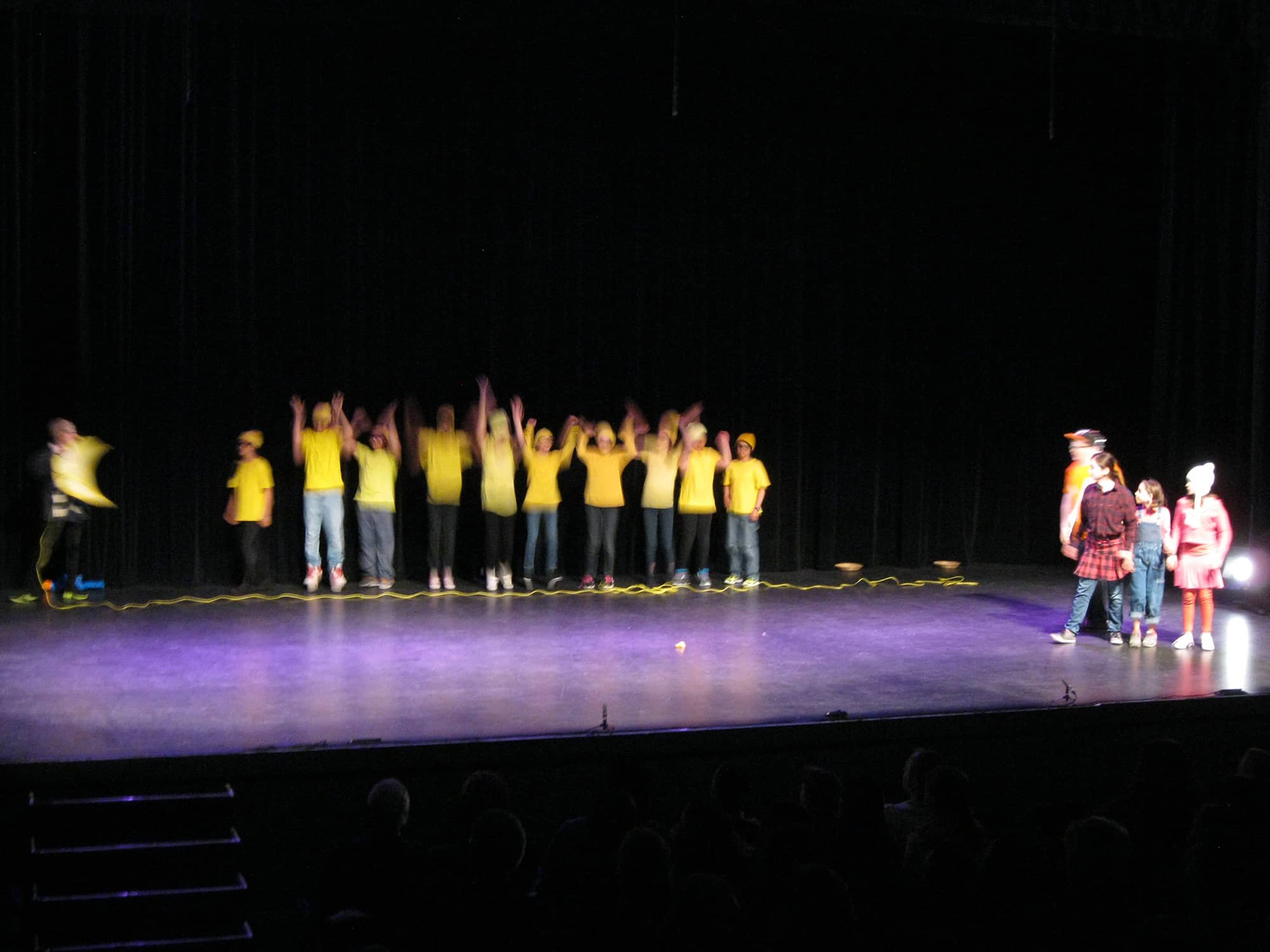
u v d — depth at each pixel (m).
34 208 9.46
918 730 6.29
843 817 4.18
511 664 7.38
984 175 11.38
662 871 3.57
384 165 10.20
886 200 11.26
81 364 9.57
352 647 7.80
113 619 8.59
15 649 7.61
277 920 5.34
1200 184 10.95
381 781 4.48
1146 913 3.81
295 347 10.13
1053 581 10.88
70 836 5.28
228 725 5.96
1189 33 9.12
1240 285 10.95
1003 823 4.85
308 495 9.67
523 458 10.20
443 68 10.25
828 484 11.37
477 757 5.71
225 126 9.88
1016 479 11.74
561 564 10.89
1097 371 11.54
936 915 3.59
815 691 6.84
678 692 6.77
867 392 11.44
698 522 10.41
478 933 3.76
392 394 10.29
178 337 9.83
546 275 10.55
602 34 10.48
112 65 9.56
